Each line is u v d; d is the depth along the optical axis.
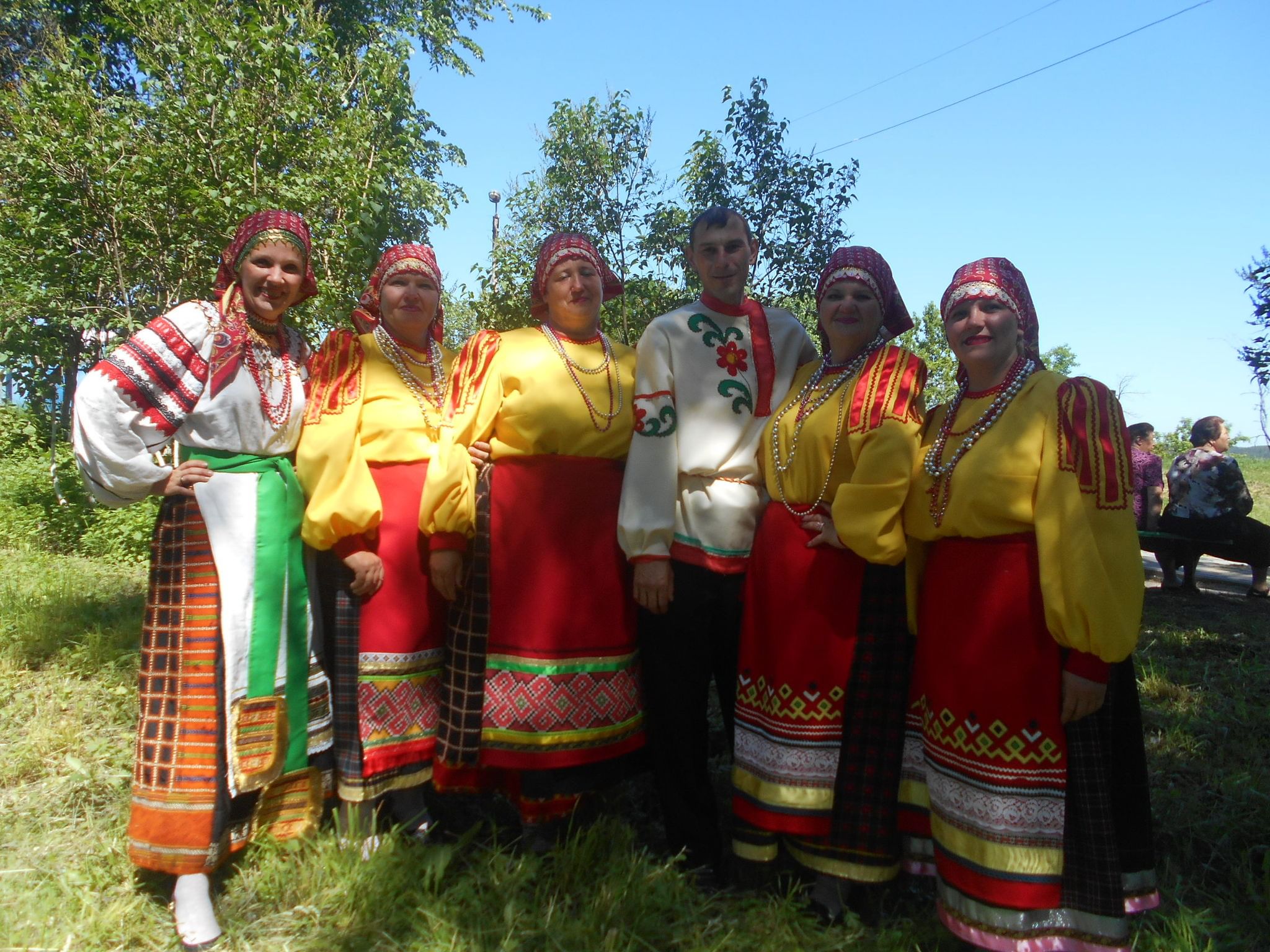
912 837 2.56
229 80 6.89
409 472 2.90
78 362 8.43
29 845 2.81
